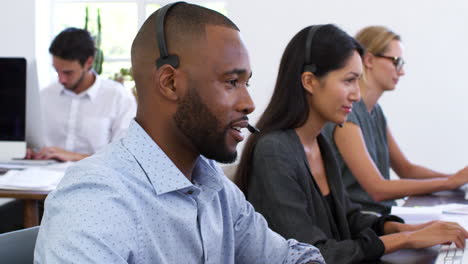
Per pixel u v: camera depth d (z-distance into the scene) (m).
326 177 1.75
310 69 1.63
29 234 1.22
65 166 2.80
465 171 2.35
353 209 1.79
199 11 0.97
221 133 0.96
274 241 1.26
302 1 4.45
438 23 4.21
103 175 0.89
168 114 0.97
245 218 1.22
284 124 1.64
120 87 3.43
